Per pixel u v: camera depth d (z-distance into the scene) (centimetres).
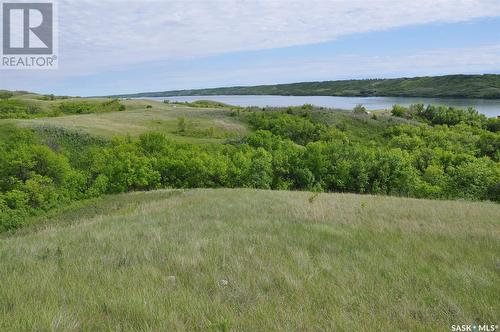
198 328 378
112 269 584
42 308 410
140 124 8944
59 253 724
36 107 12381
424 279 538
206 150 5841
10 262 660
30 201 2830
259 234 845
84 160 4912
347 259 649
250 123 10756
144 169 3925
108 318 395
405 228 952
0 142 5134
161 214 1306
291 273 551
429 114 13350
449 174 4450
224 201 1650
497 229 985
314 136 9844
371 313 415
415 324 395
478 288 511
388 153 4841
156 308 416
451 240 830
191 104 15975
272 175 4456
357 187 4694
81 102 13662
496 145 7262
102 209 1980
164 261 629
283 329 374
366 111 13262
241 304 442
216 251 685
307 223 1022
